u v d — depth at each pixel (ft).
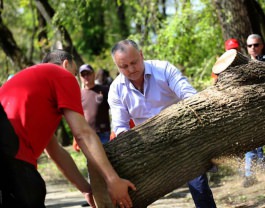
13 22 78.48
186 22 43.45
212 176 28.68
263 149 24.72
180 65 46.47
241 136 15.72
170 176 15.28
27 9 77.61
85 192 15.29
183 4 44.60
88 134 13.53
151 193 15.24
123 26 80.23
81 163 43.88
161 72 18.06
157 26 46.37
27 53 79.82
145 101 18.24
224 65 16.38
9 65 63.00
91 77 30.37
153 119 15.58
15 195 12.58
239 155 16.03
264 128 15.87
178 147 15.25
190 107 15.66
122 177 14.90
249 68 16.28
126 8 78.95
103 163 13.65
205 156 15.57
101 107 30.37
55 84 13.47
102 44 89.81
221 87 16.15
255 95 15.93
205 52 44.65
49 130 13.51
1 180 12.52
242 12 31.71
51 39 52.90
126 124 18.81
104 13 83.05
